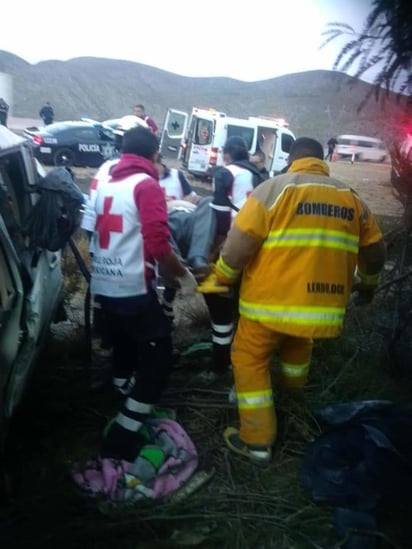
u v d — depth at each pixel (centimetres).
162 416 340
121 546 252
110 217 292
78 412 349
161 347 302
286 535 266
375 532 256
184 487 292
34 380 371
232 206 404
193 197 551
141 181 288
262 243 295
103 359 420
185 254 388
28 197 366
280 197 290
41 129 1658
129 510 272
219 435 336
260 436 308
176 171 552
